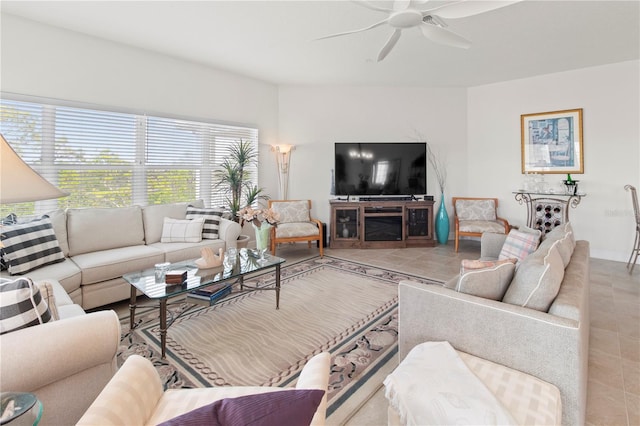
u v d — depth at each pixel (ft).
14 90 9.95
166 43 12.04
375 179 17.74
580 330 3.98
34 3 9.24
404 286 5.35
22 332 3.49
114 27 10.73
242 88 16.07
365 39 11.67
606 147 14.61
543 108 16.11
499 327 4.44
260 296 10.39
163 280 7.76
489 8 7.18
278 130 17.80
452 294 4.91
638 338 7.63
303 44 12.09
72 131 11.10
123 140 12.27
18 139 10.11
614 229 14.60
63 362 3.59
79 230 10.05
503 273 5.14
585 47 12.49
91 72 11.39
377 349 7.25
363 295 10.45
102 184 11.85
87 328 3.79
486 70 15.29
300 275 12.53
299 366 6.63
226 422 1.95
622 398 5.59
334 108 18.20
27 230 8.48
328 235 18.12
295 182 18.16
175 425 1.87
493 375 4.16
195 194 14.52
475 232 15.67
